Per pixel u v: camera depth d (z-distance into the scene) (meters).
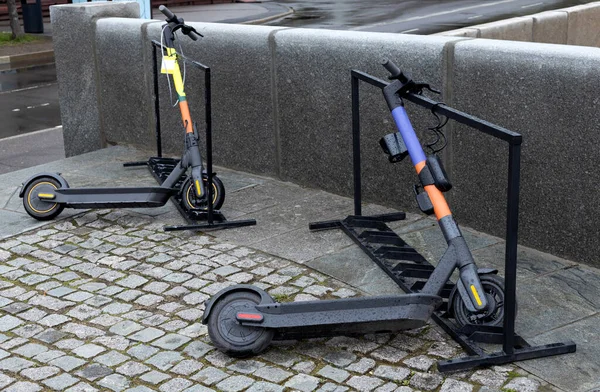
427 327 3.86
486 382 3.34
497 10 23.17
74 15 7.63
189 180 5.48
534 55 4.44
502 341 3.60
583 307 3.96
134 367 3.60
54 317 4.12
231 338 3.60
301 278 4.45
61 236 5.27
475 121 3.56
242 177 6.41
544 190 4.54
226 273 4.56
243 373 3.51
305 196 5.87
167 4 29.70
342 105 5.63
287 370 3.52
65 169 6.94
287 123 6.07
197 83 6.70
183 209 5.58
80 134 7.99
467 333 3.66
